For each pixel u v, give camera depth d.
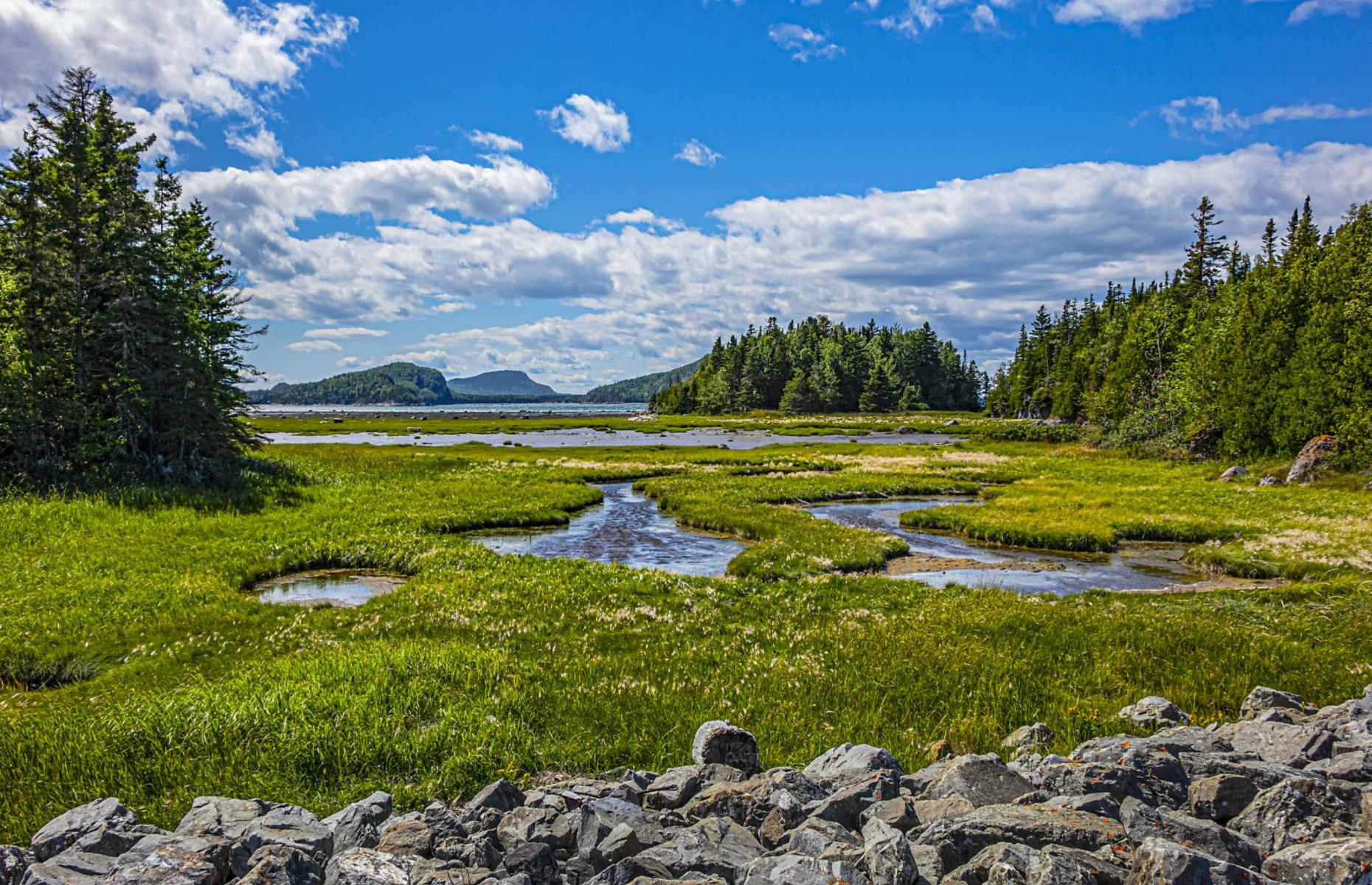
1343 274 50.06
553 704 10.49
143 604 16.91
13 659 13.61
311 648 14.06
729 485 44.53
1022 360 161.38
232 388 43.97
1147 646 13.67
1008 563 25.61
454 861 5.48
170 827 6.88
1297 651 13.27
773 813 6.25
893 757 7.38
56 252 32.81
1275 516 32.28
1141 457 65.19
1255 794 6.20
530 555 24.06
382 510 32.31
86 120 35.22
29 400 30.69
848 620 16.41
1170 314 88.44
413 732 8.82
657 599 18.62
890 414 178.00
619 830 5.81
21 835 6.82
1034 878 4.69
